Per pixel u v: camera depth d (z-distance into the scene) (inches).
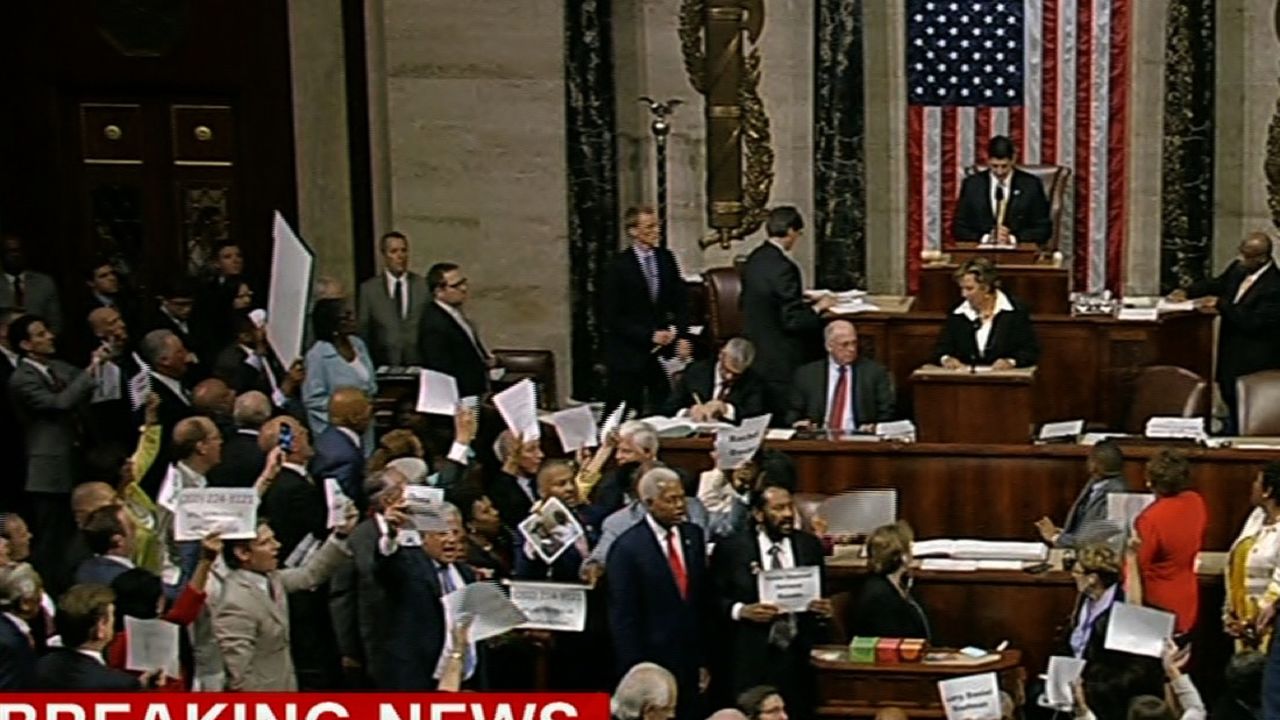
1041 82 556.4
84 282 547.2
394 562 307.3
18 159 541.0
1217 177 561.0
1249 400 417.4
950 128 559.5
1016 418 394.0
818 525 359.6
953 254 485.4
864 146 558.3
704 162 558.6
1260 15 552.4
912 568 353.7
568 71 525.3
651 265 456.4
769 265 446.3
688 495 355.9
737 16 532.4
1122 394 468.4
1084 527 346.9
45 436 412.8
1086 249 562.3
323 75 538.0
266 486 320.5
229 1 538.9
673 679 275.7
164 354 415.5
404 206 533.6
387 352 475.2
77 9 539.5
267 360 434.9
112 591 270.2
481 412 427.8
